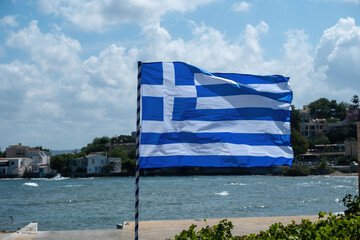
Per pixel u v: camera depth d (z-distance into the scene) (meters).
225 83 8.81
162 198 62.41
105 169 165.50
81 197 68.06
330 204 50.16
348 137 187.25
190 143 8.63
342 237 7.05
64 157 171.62
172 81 8.73
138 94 8.17
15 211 49.53
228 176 148.88
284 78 9.18
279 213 42.03
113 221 39.06
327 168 147.38
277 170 154.00
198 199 59.88
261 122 8.88
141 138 8.52
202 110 8.73
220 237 7.77
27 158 167.50
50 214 45.66
